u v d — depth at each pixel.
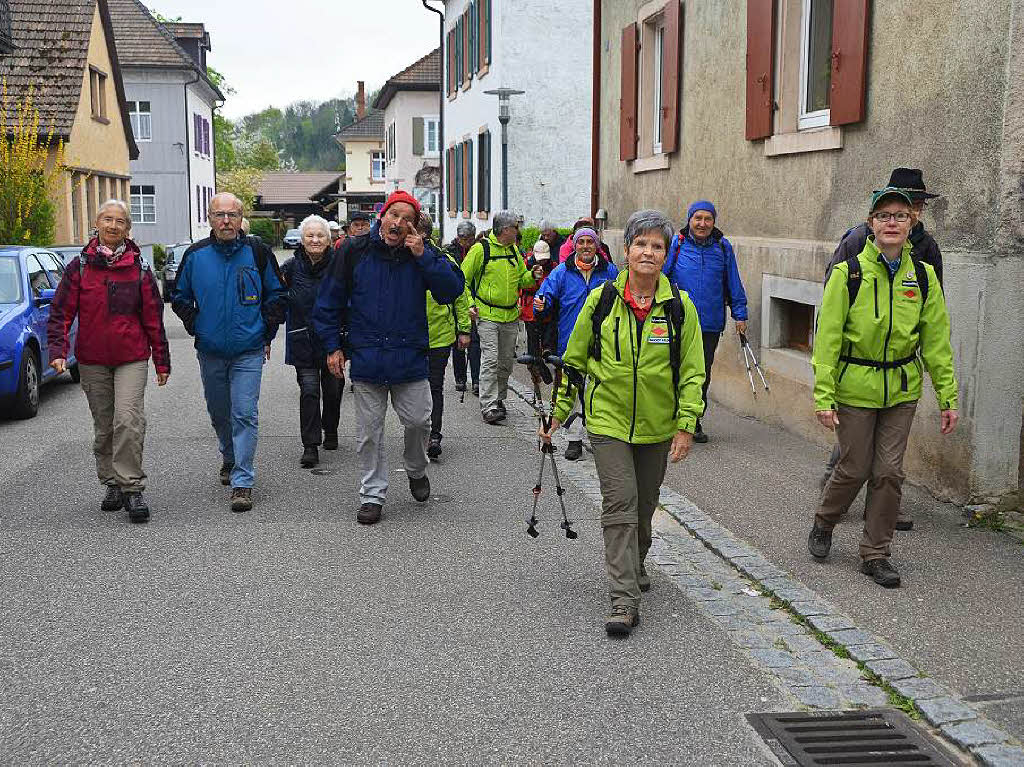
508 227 9.71
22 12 25.64
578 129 24.72
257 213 87.62
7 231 21.36
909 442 7.09
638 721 3.92
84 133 27.05
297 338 8.20
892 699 4.11
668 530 6.41
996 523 6.24
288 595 5.29
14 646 4.63
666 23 11.79
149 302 6.78
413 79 48.94
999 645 4.56
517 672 4.36
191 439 9.33
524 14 24.19
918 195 5.69
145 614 5.02
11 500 7.21
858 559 5.73
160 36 46.28
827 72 8.67
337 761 3.62
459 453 8.75
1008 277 6.25
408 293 6.62
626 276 4.77
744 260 9.94
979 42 6.28
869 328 5.21
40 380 11.04
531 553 6.02
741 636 4.75
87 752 3.68
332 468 8.21
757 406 9.82
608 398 4.75
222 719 3.93
